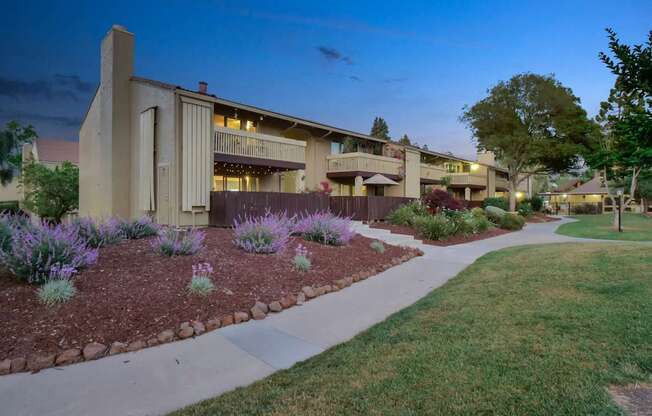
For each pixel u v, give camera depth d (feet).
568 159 100.83
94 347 12.13
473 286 20.16
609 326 12.28
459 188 115.65
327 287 20.95
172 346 13.05
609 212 130.72
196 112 38.50
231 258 22.35
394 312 17.19
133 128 43.91
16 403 9.25
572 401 8.04
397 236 42.93
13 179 79.10
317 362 11.44
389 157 75.05
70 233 19.21
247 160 47.09
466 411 7.96
